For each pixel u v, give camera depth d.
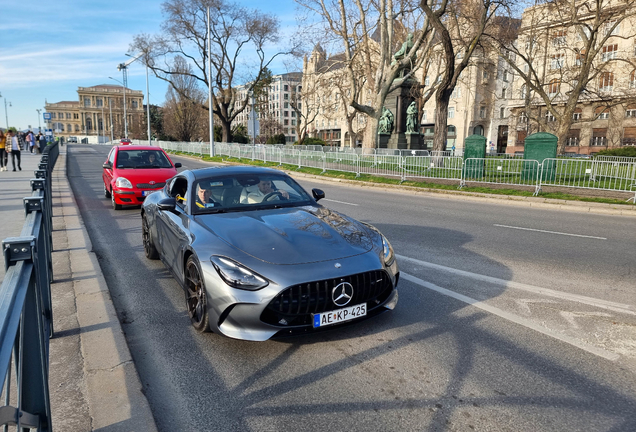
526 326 3.97
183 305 4.65
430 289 4.98
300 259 3.46
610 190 13.28
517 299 4.67
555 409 2.72
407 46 29.64
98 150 50.38
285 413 2.73
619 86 41.91
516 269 5.80
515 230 8.54
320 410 2.76
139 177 10.83
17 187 13.63
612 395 2.87
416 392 2.94
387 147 32.81
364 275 3.53
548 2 26.02
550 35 30.95
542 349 3.53
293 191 5.14
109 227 8.93
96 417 2.59
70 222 8.84
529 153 16.27
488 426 2.57
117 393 2.85
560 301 4.61
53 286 4.91
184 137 64.88
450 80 20.95
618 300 4.64
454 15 23.34
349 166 21.66
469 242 7.42
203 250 3.67
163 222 5.09
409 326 3.99
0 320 1.53
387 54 27.16
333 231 3.96
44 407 2.11
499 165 15.60
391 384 3.04
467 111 67.31
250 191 4.92
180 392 2.99
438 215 10.41
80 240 7.23
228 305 3.34
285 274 3.31
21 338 1.92
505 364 3.29
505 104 68.94
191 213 4.54
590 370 3.19
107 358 3.30
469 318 4.16
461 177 16.28
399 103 31.83
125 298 4.86
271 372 3.24
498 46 28.67
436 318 4.16
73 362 3.24
